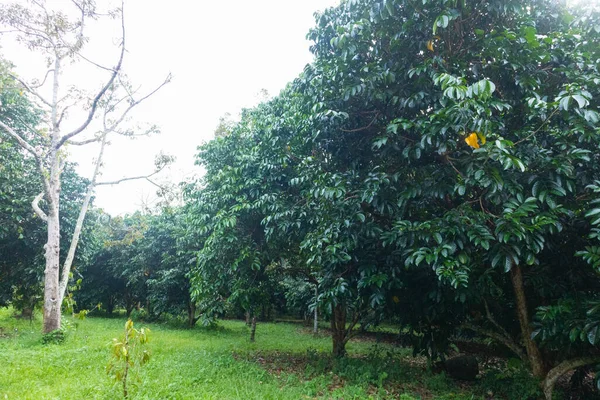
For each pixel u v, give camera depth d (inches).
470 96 149.8
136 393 218.1
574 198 189.5
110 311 924.0
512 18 196.9
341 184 213.5
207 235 394.9
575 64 191.9
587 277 210.1
